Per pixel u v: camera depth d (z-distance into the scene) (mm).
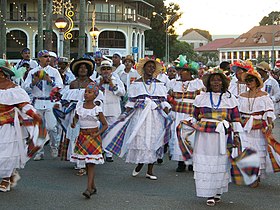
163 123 9414
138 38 63969
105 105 11039
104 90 11047
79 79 9914
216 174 7395
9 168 7781
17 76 7914
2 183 8086
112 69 11188
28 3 58094
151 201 7680
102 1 58906
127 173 9867
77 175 9516
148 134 9258
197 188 7441
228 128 7441
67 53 28234
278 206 7559
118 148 9414
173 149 10109
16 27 58438
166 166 10750
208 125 7418
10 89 7742
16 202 7492
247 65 10234
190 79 10500
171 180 9305
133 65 13203
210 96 7527
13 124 7770
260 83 8898
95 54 11641
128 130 9477
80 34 25156
